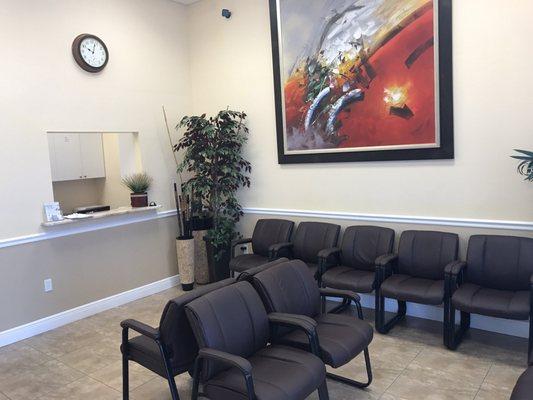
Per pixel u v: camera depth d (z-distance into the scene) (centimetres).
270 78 453
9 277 369
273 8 431
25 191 377
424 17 346
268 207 472
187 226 496
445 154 350
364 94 385
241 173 486
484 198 340
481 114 333
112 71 443
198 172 476
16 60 369
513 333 334
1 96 360
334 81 401
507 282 312
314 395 268
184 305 225
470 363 296
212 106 509
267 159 465
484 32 325
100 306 435
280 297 259
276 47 434
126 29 454
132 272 466
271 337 251
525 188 322
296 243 423
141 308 441
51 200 394
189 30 517
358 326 260
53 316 398
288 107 435
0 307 363
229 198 480
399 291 323
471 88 335
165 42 494
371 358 309
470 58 332
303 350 244
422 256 348
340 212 417
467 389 266
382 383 278
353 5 381
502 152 328
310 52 412
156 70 486
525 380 196
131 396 280
